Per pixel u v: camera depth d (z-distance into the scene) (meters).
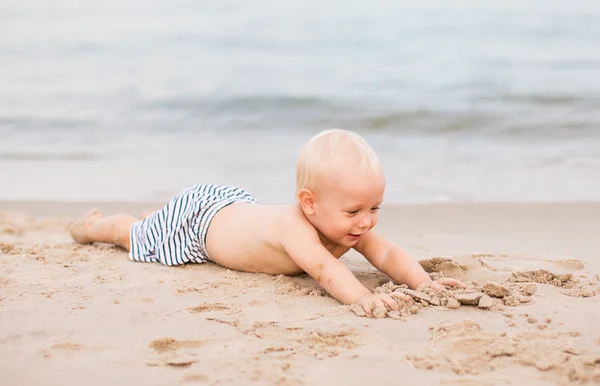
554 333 3.12
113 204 6.93
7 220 6.28
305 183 3.76
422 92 12.12
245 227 4.21
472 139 9.45
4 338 3.12
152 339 3.11
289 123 10.54
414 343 3.04
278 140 9.62
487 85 12.51
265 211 4.20
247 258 4.21
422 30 17.38
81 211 6.70
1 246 5.00
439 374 2.76
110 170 8.31
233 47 16.30
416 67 14.05
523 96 11.67
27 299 3.68
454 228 5.79
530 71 13.55
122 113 11.27
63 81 13.62
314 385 2.67
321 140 3.75
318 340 3.07
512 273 4.09
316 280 3.87
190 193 4.64
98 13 20.66
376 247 4.08
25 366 2.84
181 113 11.24
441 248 5.05
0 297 3.71
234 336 3.14
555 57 14.69
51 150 9.30
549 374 2.75
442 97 11.76
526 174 7.77
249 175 7.88
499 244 5.16
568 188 7.20
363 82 12.92
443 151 8.88
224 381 2.71
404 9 19.77
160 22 19.23
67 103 11.97
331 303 3.62
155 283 4.03
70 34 18.20
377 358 2.90
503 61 14.42
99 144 9.59
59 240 5.54
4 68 14.78
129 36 17.78
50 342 3.08
